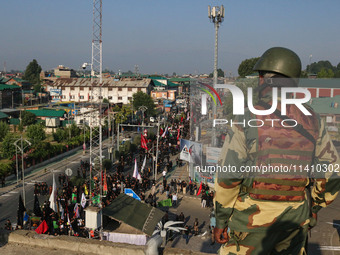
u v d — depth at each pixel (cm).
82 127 7112
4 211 3238
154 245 497
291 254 268
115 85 11725
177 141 5728
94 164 2959
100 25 2544
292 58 252
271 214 251
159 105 11069
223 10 2506
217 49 2353
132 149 5344
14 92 13238
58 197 3070
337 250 2114
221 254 281
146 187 3816
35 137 5750
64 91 12188
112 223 2444
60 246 563
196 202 3381
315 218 282
